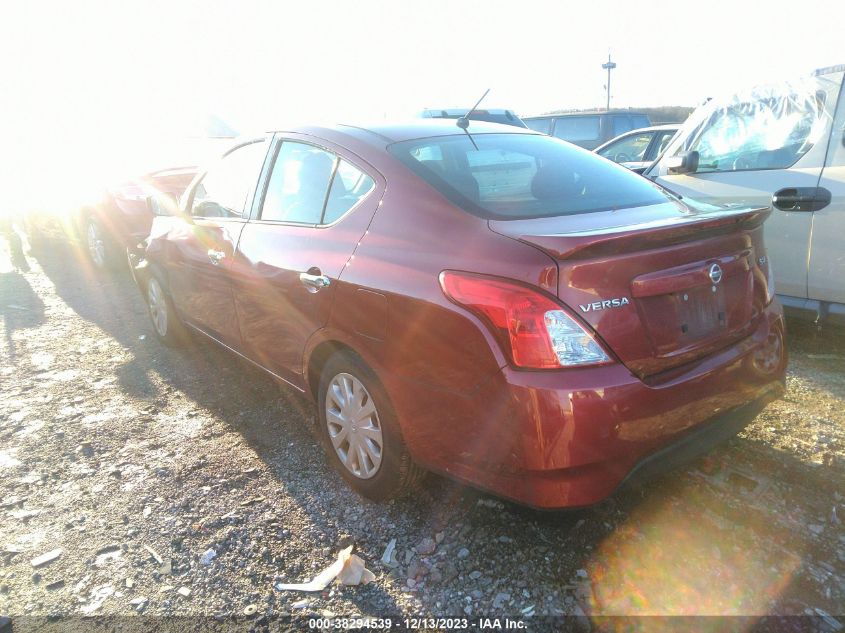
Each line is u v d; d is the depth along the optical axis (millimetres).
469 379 2330
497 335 2232
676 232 2305
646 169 5527
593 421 2148
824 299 4242
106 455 3529
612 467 2223
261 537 2775
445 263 2438
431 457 2574
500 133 3441
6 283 7797
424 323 2453
